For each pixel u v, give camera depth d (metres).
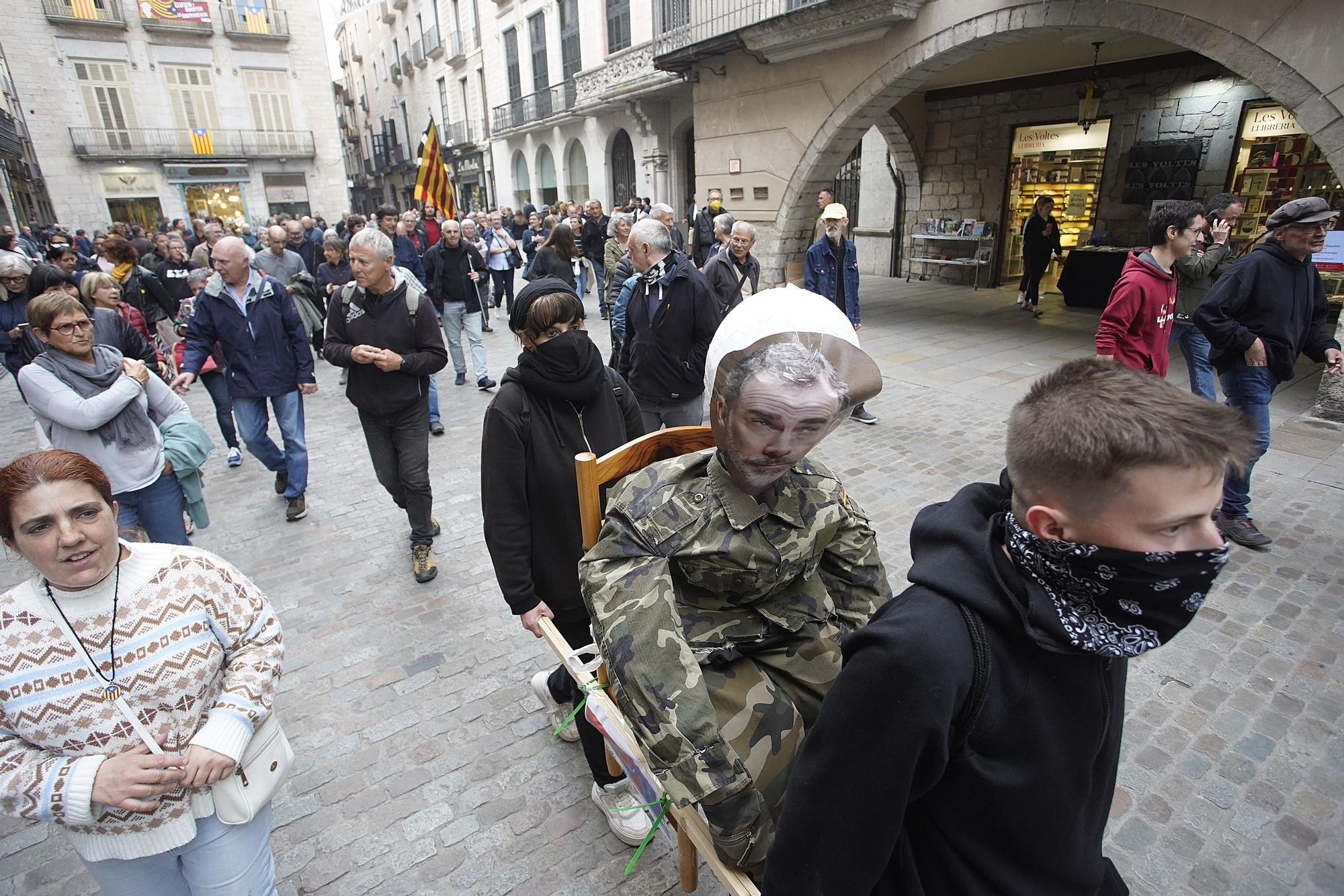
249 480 5.04
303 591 3.55
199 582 1.42
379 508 4.49
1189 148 9.34
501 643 3.11
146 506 2.86
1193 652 2.87
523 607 2.03
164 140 27.19
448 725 2.63
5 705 1.28
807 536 1.29
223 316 4.01
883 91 8.52
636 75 16.81
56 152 25.62
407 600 3.46
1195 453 0.69
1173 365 7.34
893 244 13.91
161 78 26.86
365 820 2.24
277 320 4.12
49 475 1.21
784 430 1.09
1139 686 2.70
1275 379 3.61
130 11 25.81
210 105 27.91
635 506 1.28
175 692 1.36
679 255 3.69
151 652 1.34
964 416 5.80
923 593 0.88
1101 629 0.80
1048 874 0.94
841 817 0.88
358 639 3.16
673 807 1.42
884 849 0.87
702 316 3.68
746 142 10.57
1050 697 0.86
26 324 3.72
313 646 3.11
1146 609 0.79
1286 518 3.89
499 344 9.34
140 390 2.75
